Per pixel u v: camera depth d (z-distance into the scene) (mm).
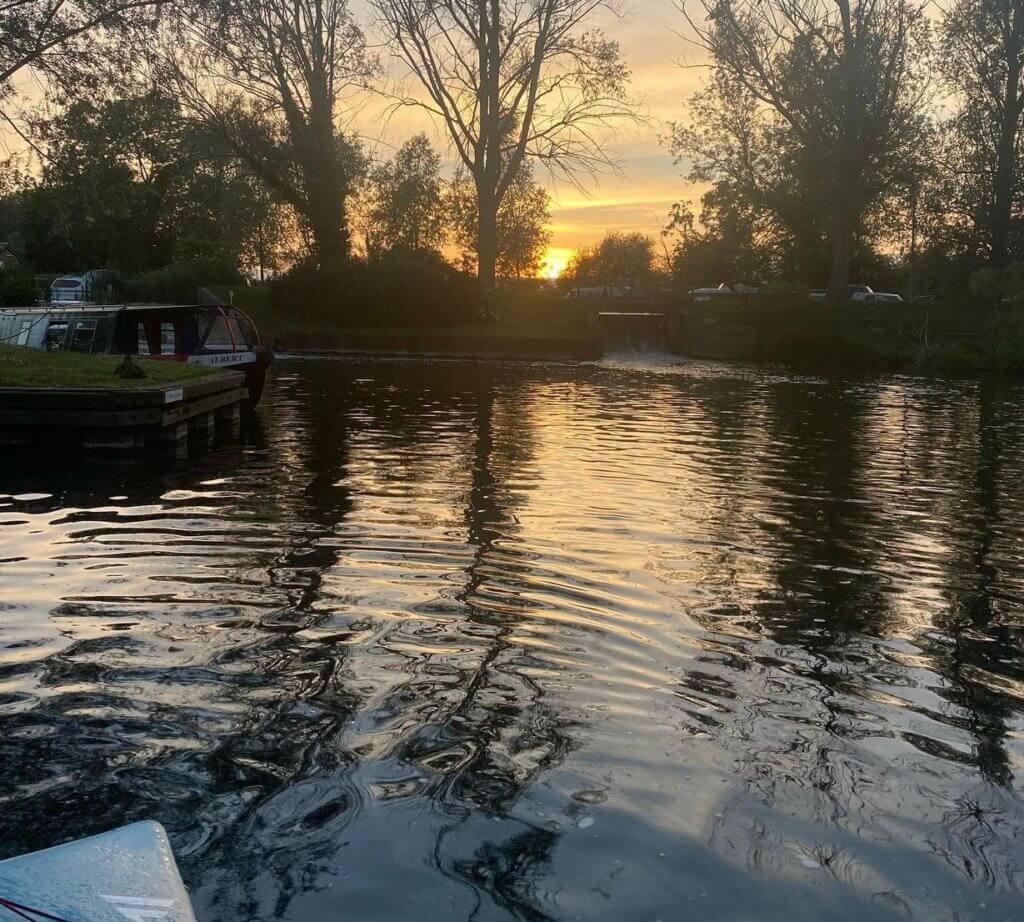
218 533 9031
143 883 2859
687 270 72375
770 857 3828
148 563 7918
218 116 39344
